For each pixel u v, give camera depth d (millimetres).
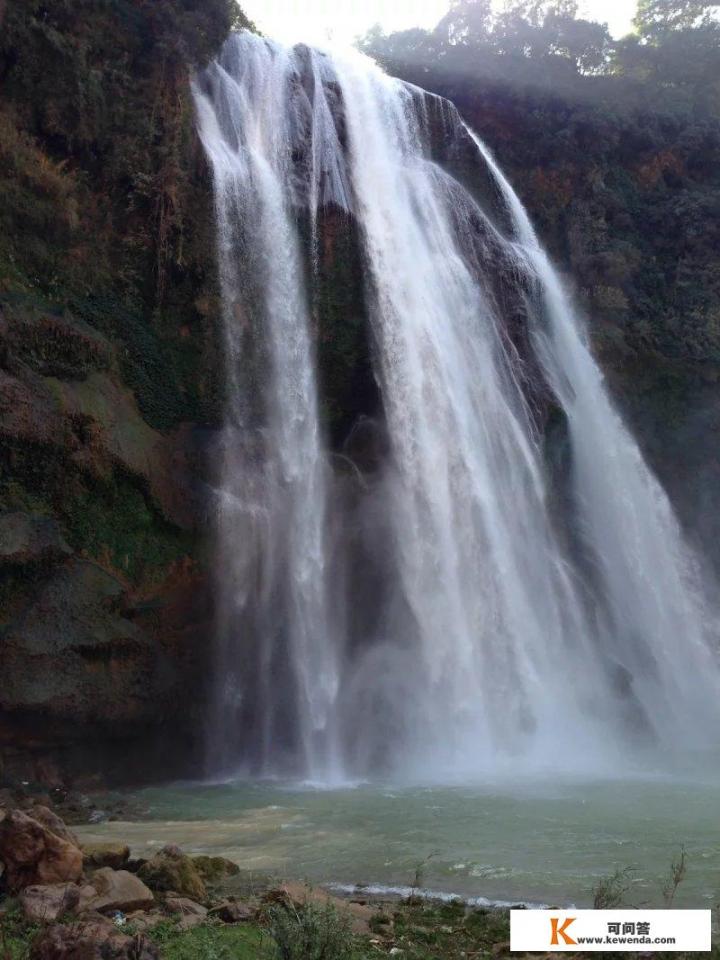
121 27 21422
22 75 19625
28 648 15141
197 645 17641
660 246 34906
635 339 31062
